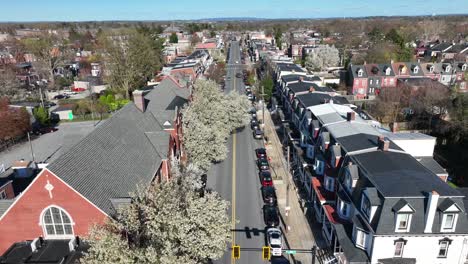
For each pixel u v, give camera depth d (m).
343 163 38.38
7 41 170.62
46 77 125.50
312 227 41.97
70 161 30.02
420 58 140.75
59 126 85.12
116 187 32.31
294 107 68.12
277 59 125.38
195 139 50.84
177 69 102.50
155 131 45.75
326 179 41.00
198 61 120.06
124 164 36.22
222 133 58.03
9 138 72.44
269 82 96.44
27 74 123.69
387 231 29.03
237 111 65.25
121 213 26.34
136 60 103.88
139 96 49.53
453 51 140.12
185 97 67.62
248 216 44.06
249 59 182.88
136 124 45.12
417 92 75.19
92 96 102.50
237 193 49.53
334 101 61.19
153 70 117.06
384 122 73.50
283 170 56.75
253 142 69.25
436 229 29.08
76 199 28.22
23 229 29.38
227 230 29.42
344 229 34.66
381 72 99.44
